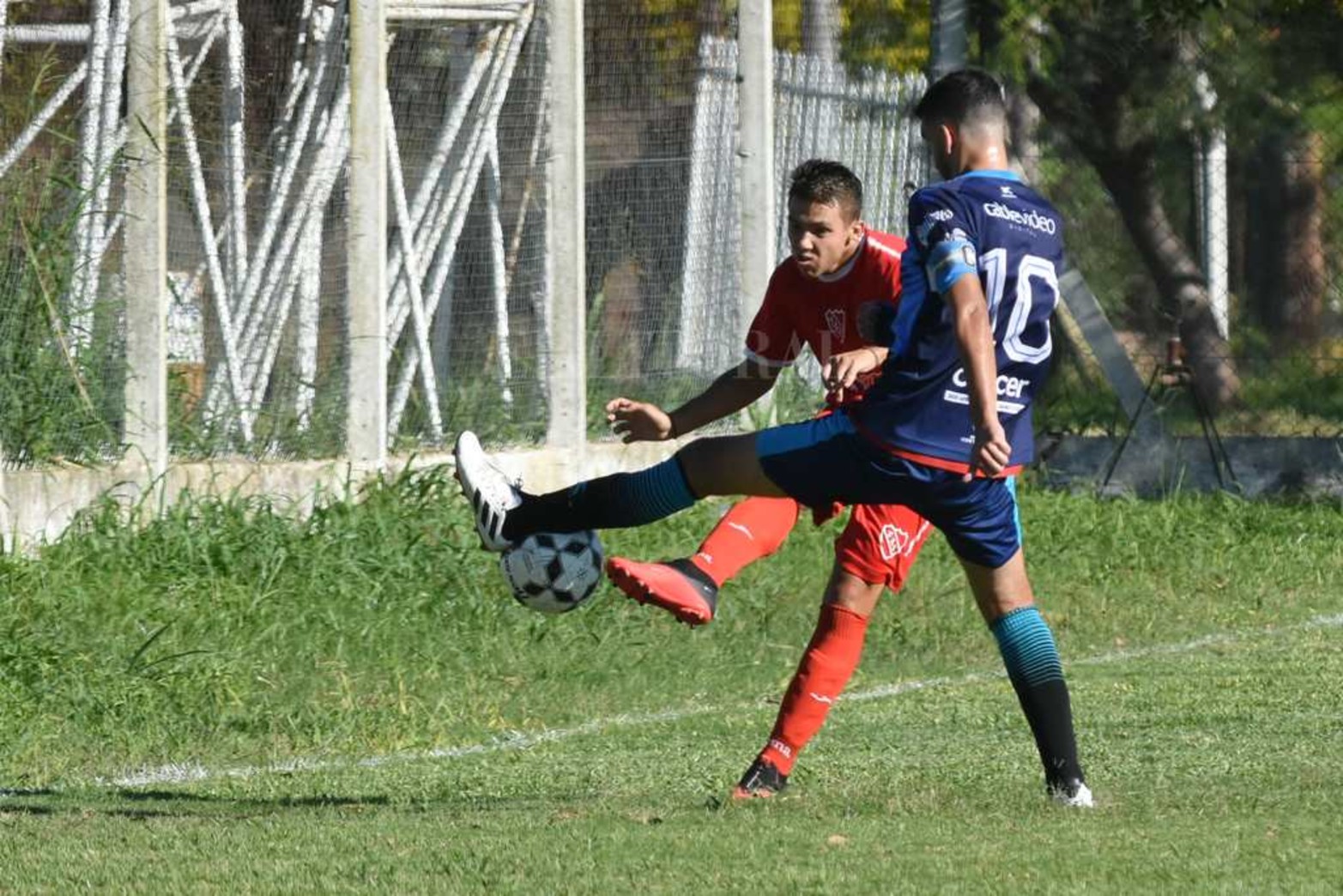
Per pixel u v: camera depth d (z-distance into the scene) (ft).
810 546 135.33
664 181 153.89
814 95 166.50
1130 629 119.14
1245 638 116.78
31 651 93.15
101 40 119.44
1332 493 167.84
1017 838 60.23
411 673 100.42
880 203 174.19
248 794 75.97
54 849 61.31
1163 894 52.31
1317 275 189.78
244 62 127.85
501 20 142.10
